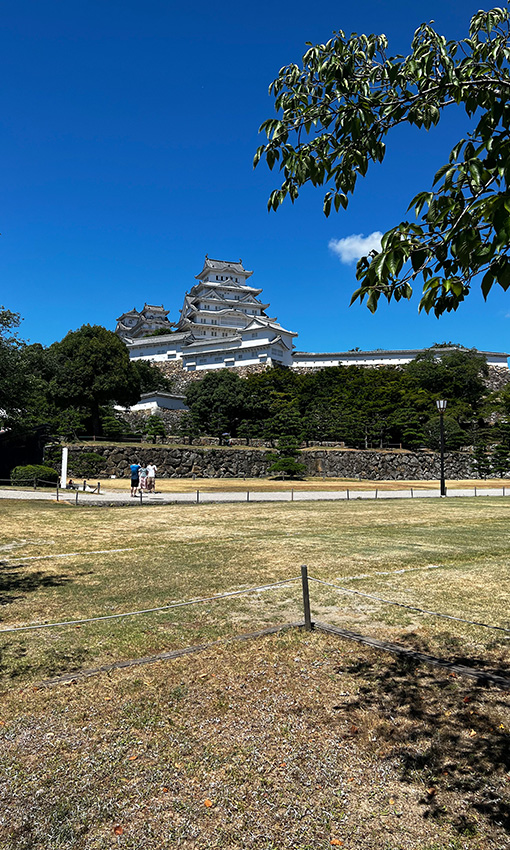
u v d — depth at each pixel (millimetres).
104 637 5434
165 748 3395
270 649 5051
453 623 5863
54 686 4273
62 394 35938
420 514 16703
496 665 4715
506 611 6289
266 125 3467
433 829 2676
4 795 2939
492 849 2531
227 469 34781
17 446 27812
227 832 2656
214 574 8227
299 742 3473
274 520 14773
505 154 2447
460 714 3832
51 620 5969
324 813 2797
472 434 48344
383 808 2842
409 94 3193
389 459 39281
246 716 3809
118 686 4270
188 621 5965
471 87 3039
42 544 10766
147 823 2723
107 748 3395
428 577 8031
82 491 22312
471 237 2338
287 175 3602
